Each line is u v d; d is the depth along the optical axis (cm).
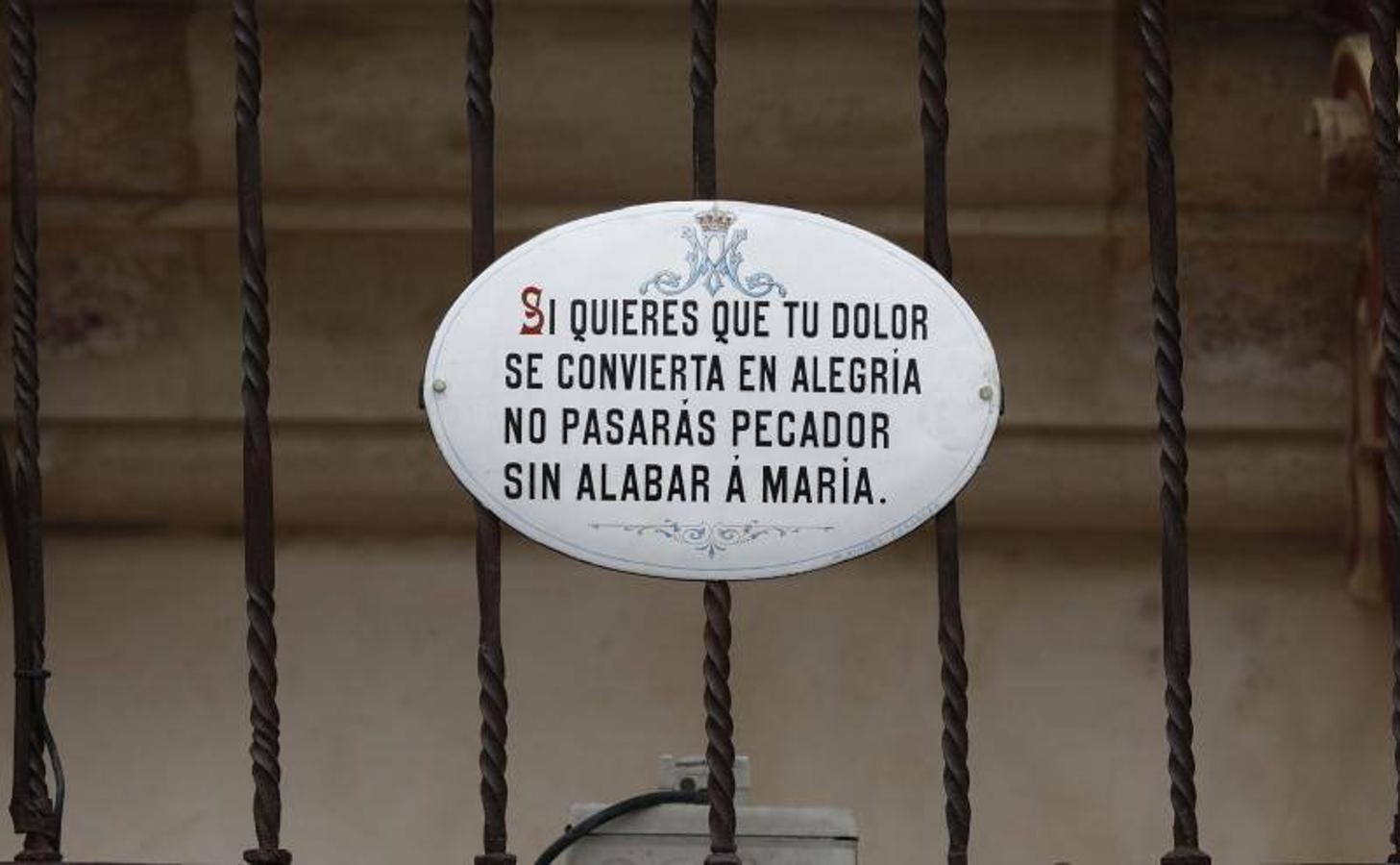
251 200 491
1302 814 729
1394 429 489
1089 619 737
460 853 727
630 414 479
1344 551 738
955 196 742
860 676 734
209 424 737
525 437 479
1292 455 732
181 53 743
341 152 740
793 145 741
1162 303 488
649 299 481
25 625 510
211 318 741
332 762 731
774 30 740
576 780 728
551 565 740
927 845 724
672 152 740
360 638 737
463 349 480
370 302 742
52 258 741
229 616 738
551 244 482
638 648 737
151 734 732
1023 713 732
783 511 478
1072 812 727
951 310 481
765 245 482
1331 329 737
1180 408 486
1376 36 497
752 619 737
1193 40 743
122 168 741
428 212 743
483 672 478
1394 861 491
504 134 739
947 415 480
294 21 740
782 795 727
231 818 727
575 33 739
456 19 739
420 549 741
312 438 732
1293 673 735
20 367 500
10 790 721
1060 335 739
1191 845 481
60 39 743
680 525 478
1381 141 495
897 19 739
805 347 481
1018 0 737
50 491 733
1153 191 491
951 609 481
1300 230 738
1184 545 484
